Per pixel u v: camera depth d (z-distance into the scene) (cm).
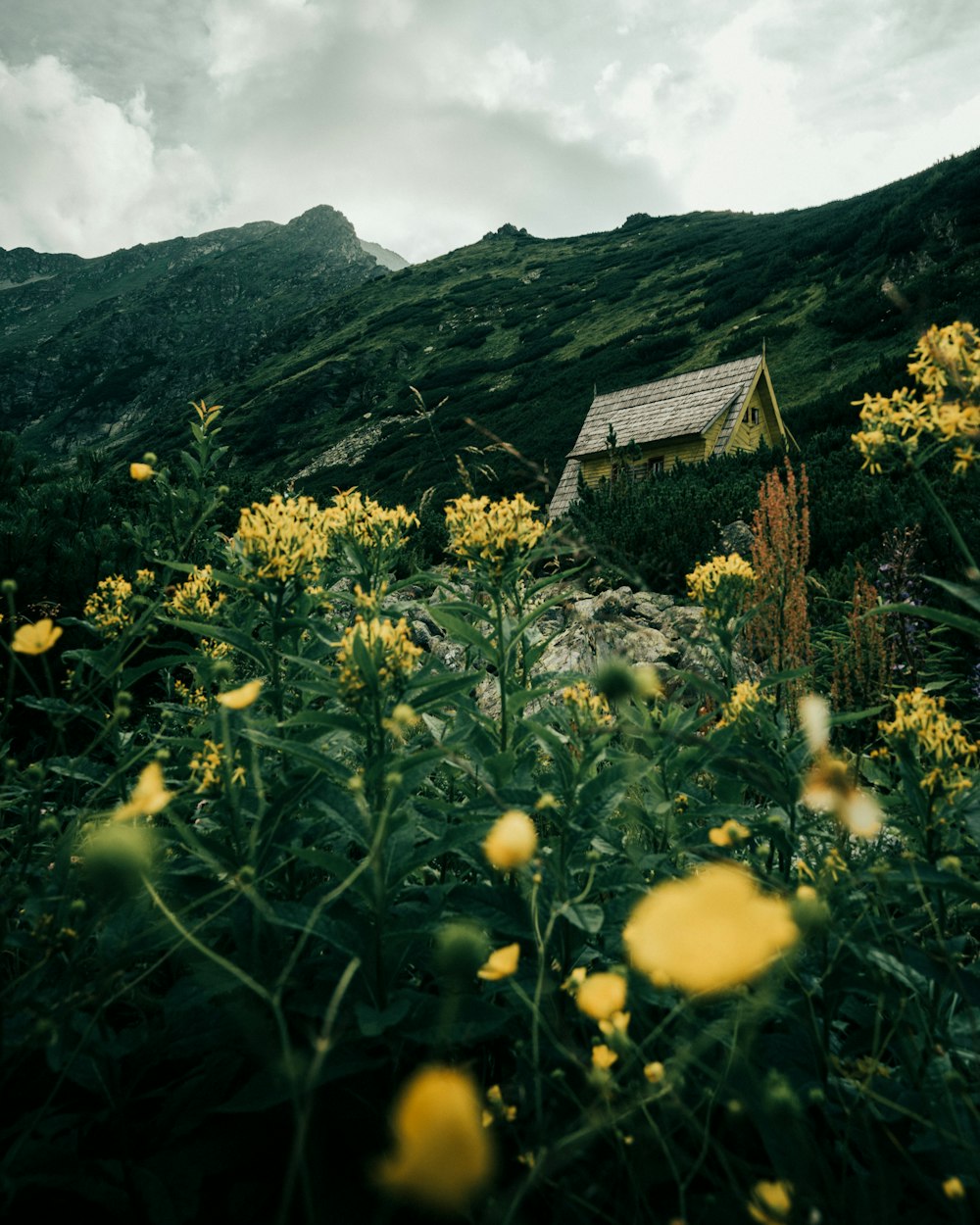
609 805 145
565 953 147
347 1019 125
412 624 453
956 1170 110
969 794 143
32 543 403
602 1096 101
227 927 154
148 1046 128
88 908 135
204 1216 117
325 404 6544
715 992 120
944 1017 141
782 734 180
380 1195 109
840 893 139
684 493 1000
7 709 144
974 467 143
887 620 326
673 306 5344
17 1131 119
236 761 164
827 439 1285
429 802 162
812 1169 109
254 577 185
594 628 440
